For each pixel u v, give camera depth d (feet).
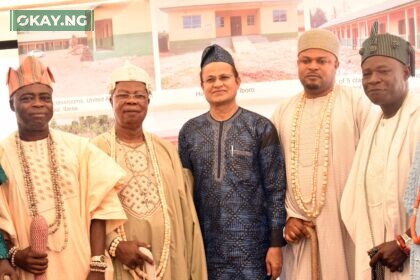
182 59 13.67
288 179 10.18
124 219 9.07
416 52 12.93
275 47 13.48
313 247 9.92
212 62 10.21
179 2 13.61
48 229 8.60
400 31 13.05
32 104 8.83
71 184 8.94
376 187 8.89
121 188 9.33
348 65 13.29
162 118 13.76
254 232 10.02
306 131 10.14
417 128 8.63
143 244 9.29
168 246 9.55
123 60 13.83
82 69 13.94
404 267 8.43
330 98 10.17
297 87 13.43
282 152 10.36
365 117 10.00
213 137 10.19
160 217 9.58
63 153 9.08
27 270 8.41
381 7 13.14
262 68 13.51
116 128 10.06
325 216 9.89
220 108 10.30
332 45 10.03
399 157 8.66
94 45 13.91
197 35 13.62
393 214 8.58
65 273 8.64
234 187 9.98
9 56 14.17
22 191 8.72
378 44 8.88
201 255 9.93
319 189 9.92
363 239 8.99
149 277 9.22
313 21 13.38
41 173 8.87
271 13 13.44
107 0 13.79
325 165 9.89
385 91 8.79
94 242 8.96
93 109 13.94
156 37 13.70
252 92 13.52
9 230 8.48
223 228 9.95
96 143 9.89
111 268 9.12
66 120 13.99
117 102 9.80
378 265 8.70
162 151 10.18
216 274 10.00
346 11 13.26
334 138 9.94
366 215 9.00
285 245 10.37
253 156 10.09
